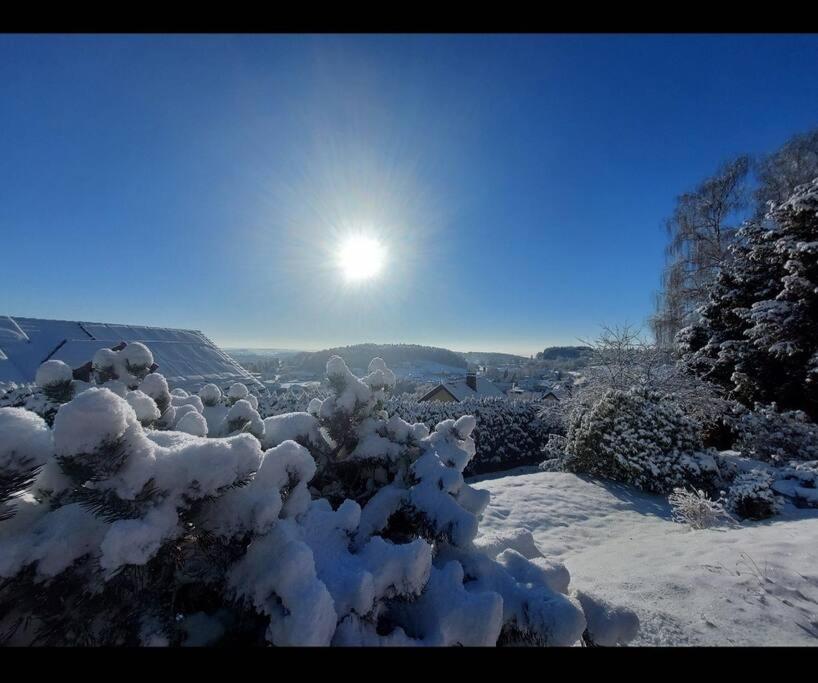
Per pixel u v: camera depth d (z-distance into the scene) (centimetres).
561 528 571
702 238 1902
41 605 121
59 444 117
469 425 287
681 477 709
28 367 905
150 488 129
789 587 300
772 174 1775
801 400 1089
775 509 567
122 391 216
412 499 220
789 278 1020
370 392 263
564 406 1320
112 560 112
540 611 173
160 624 131
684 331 1563
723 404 1137
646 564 384
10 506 126
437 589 172
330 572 156
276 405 781
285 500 172
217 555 152
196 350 1300
